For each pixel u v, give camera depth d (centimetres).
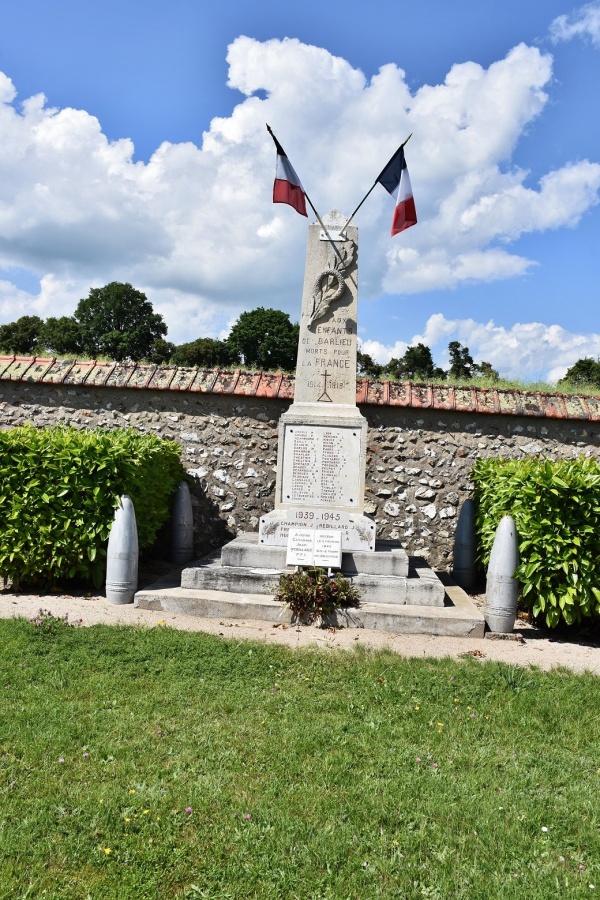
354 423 827
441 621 705
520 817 370
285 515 821
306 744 432
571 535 706
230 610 724
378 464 1008
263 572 773
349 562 796
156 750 417
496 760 430
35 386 1038
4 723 441
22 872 309
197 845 333
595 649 696
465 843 346
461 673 564
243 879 312
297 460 832
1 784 376
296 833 344
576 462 770
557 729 479
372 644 651
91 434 844
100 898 296
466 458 1003
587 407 995
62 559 787
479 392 1012
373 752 430
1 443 796
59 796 365
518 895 308
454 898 306
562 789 402
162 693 500
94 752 411
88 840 332
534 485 730
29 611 708
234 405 1027
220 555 909
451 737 458
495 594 716
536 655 655
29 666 538
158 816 352
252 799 372
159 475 902
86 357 1162
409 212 812
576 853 346
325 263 846
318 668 562
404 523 1005
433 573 840
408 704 502
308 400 844
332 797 378
